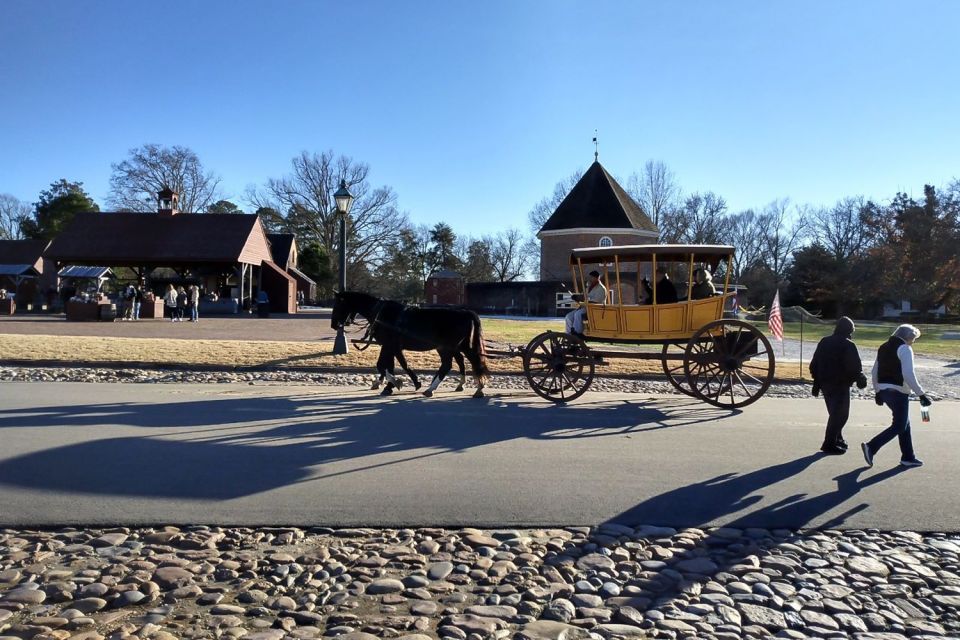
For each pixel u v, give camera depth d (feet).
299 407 36.86
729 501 21.21
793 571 16.22
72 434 29.07
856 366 26.78
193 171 246.27
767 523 19.40
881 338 109.70
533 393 44.57
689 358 38.93
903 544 17.99
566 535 18.38
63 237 144.05
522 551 17.24
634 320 39.91
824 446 27.53
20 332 79.56
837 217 289.94
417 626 13.29
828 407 27.53
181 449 26.71
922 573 16.05
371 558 16.62
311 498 20.92
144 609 13.85
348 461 25.34
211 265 147.13
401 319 41.32
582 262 41.22
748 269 286.05
